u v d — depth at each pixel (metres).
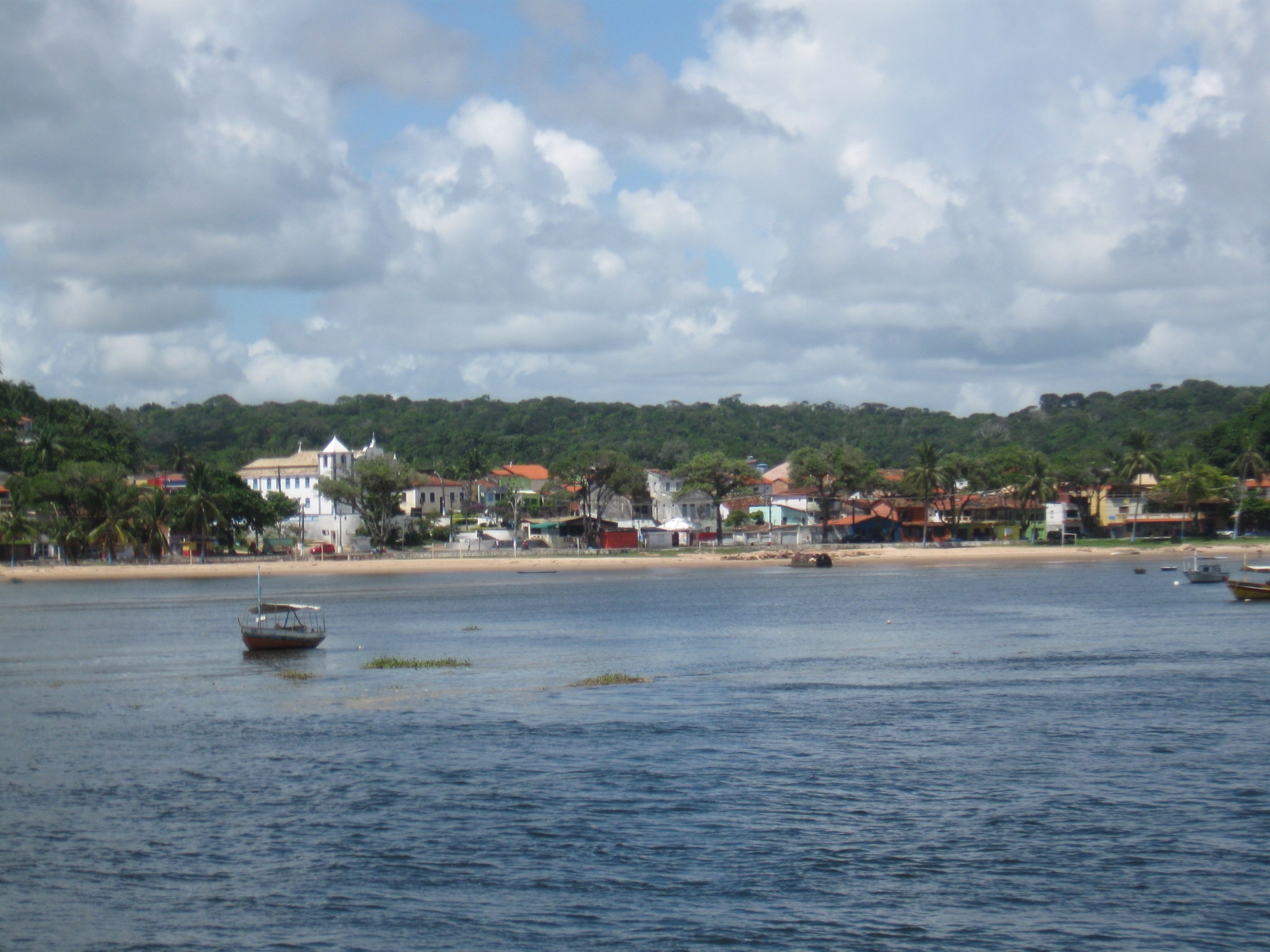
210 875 28.66
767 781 36.47
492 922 25.62
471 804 34.19
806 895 26.92
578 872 28.55
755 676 58.84
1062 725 44.16
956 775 36.78
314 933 25.17
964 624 84.69
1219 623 82.50
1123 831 30.97
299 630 73.69
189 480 178.38
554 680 58.16
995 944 24.22
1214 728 43.12
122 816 33.66
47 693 56.22
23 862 29.69
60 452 196.62
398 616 97.56
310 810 33.91
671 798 34.59
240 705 51.75
